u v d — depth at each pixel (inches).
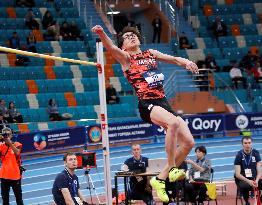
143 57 518.3
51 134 1731.1
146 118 505.4
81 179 1507.1
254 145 1953.7
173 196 895.7
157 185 501.4
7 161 1114.1
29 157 1731.1
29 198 1371.8
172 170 481.7
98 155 1791.3
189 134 499.8
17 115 1795.0
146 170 994.7
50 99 1940.2
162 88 514.3
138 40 522.9
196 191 1043.9
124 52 512.7
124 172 936.9
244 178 1067.3
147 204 1026.7
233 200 1248.8
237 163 1085.8
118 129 1919.3
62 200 894.4
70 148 1788.9
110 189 866.8
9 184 1115.9
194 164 1100.5
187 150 499.5
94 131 1819.6
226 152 1835.6
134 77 513.0
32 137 1680.6
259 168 1080.2
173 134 483.2
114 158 1756.9
